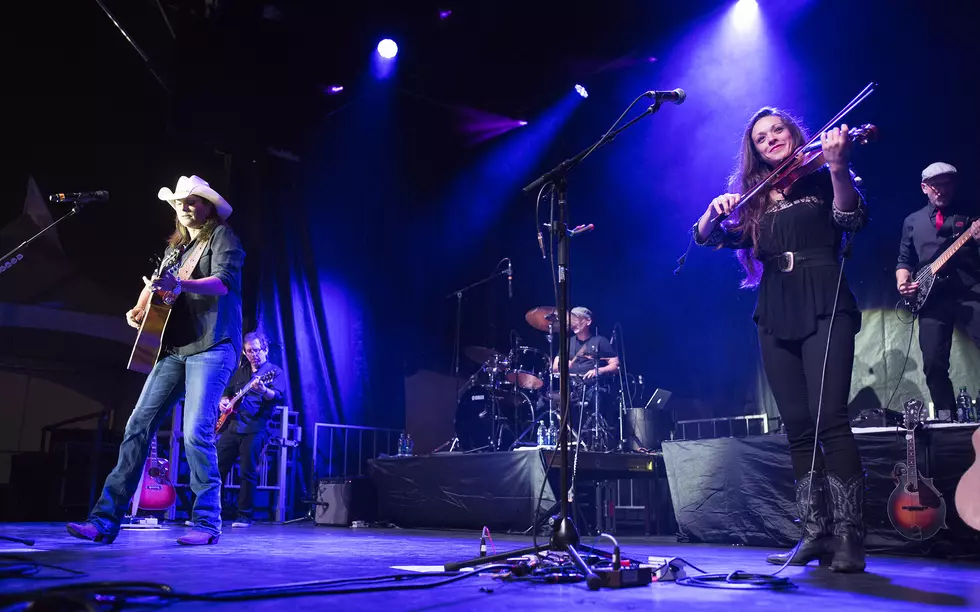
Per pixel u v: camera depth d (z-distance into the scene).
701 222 2.76
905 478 3.70
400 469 5.83
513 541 4.12
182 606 1.64
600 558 2.35
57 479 6.74
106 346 8.13
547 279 7.99
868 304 5.85
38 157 7.27
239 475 6.40
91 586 1.61
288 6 6.28
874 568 2.80
